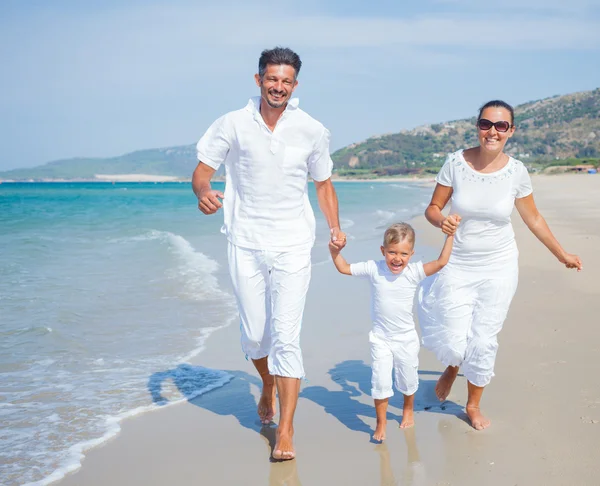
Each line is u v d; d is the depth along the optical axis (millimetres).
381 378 3961
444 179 4344
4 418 4383
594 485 3209
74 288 8953
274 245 3936
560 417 4102
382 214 26109
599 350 5430
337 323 7043
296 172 3939
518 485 3264
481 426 4043
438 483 3355
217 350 6078
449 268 4266
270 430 4238
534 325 6289
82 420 4367
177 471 3623
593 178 81375
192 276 9969
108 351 6008
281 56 3732
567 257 4328
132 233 17859
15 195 67750
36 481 3498
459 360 4199
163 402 4734
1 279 9672
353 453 3799
